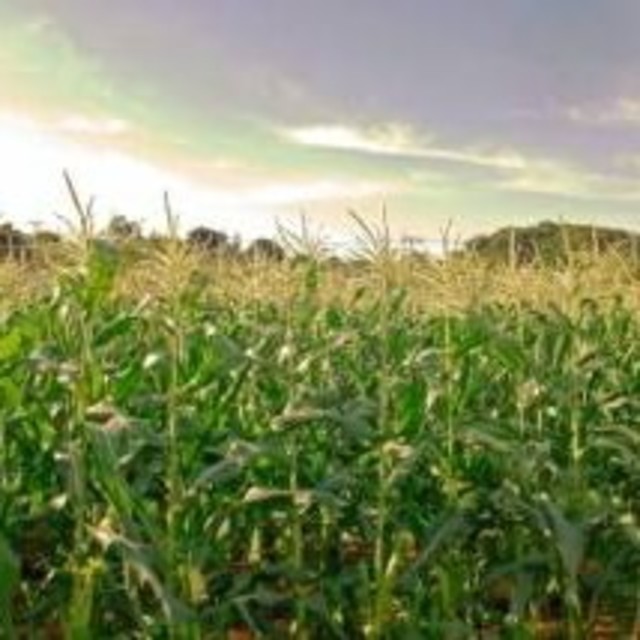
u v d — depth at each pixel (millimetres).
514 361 4312
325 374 4555
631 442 4348
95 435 3150
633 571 3938
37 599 3756
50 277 5293
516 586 3592
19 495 3898
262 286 5855
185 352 4129
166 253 3666
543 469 4078
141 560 3055
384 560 3988
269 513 4027
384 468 3695
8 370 3580
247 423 4227
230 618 3588
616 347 5371
